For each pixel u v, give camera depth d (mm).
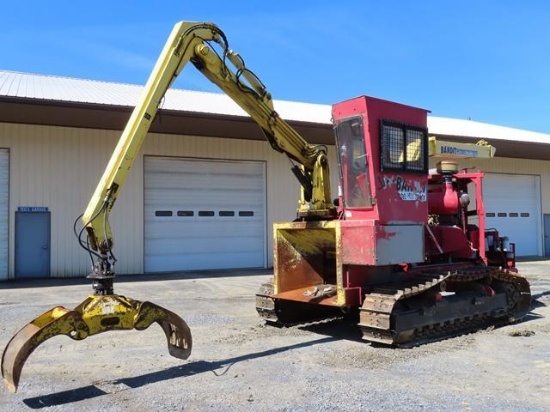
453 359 6797
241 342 7750
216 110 17188
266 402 5156
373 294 7527
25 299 12016
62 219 16469
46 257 16297
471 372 6184
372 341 7402
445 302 8102
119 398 5316
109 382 5844
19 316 9812
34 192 16219
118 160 6055
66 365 6527
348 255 7508
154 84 6523
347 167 7758
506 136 23797
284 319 8930
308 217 8414
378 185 7426
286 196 20109
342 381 5824
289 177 20188
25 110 14836
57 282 15273
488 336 8219
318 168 8523
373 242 7191
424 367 6402
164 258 18141
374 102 7547
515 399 5230
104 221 5816
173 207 18328
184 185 18516
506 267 10234
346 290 7543
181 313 10203
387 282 8023
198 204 18719
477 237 9664
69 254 16500
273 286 8875
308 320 9289
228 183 19250
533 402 5145
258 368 6359
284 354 7035
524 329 8727
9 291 13414
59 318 5184
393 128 7742
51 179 16406
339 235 7625
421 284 7738
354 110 7613
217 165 19078
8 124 16016
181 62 6801
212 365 6496
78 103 14578
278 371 6223
